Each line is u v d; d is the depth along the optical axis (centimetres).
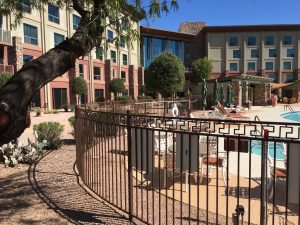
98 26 353
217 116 2081
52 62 302
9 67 2914
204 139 742
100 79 4384
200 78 5250
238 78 3362
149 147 469
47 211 509
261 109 3184
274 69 6034
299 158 335
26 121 285
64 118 2464
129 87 5100
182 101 2408
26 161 845
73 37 328
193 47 6269
